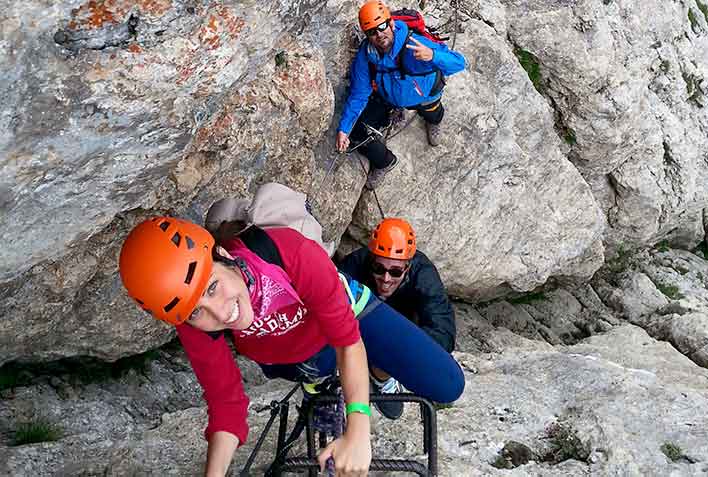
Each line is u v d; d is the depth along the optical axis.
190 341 3.20
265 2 3.57
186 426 5.54
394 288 5.07
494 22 8.94
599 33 9.49
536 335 10.68
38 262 3.81
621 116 10.09
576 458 5.23
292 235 3.10
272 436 5.28
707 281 12.80
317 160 7.00
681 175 11.82
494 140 8.61
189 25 3.25
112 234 5.02
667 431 5.39
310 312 3.21
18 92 2.90
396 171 7.78
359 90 6.89
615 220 11.60
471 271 8.89
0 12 2.68
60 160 3.26
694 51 12.73
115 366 6.57
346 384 3.11
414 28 6.70
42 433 5.52
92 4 2.89
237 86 4.07
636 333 9.88
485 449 5.20
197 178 5.29
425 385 3.67
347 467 2.98
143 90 3.27
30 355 5.75
